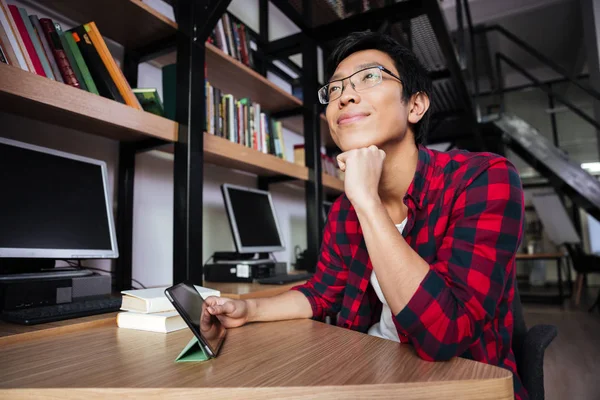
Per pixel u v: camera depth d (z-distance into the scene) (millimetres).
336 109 854
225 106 1789
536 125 6465
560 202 4531
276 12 2957
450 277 638
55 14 1393
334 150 3342
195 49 1492
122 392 408
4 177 1015
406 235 819
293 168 2164
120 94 1285
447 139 5164
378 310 990
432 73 3254
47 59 1109
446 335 543
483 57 5699
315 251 2279
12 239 993
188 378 449
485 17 5207
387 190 908
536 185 6988
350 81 840
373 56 856
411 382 428
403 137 857
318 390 414
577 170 4195
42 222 1078
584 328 3205
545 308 4250
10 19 1025
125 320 804
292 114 2426
